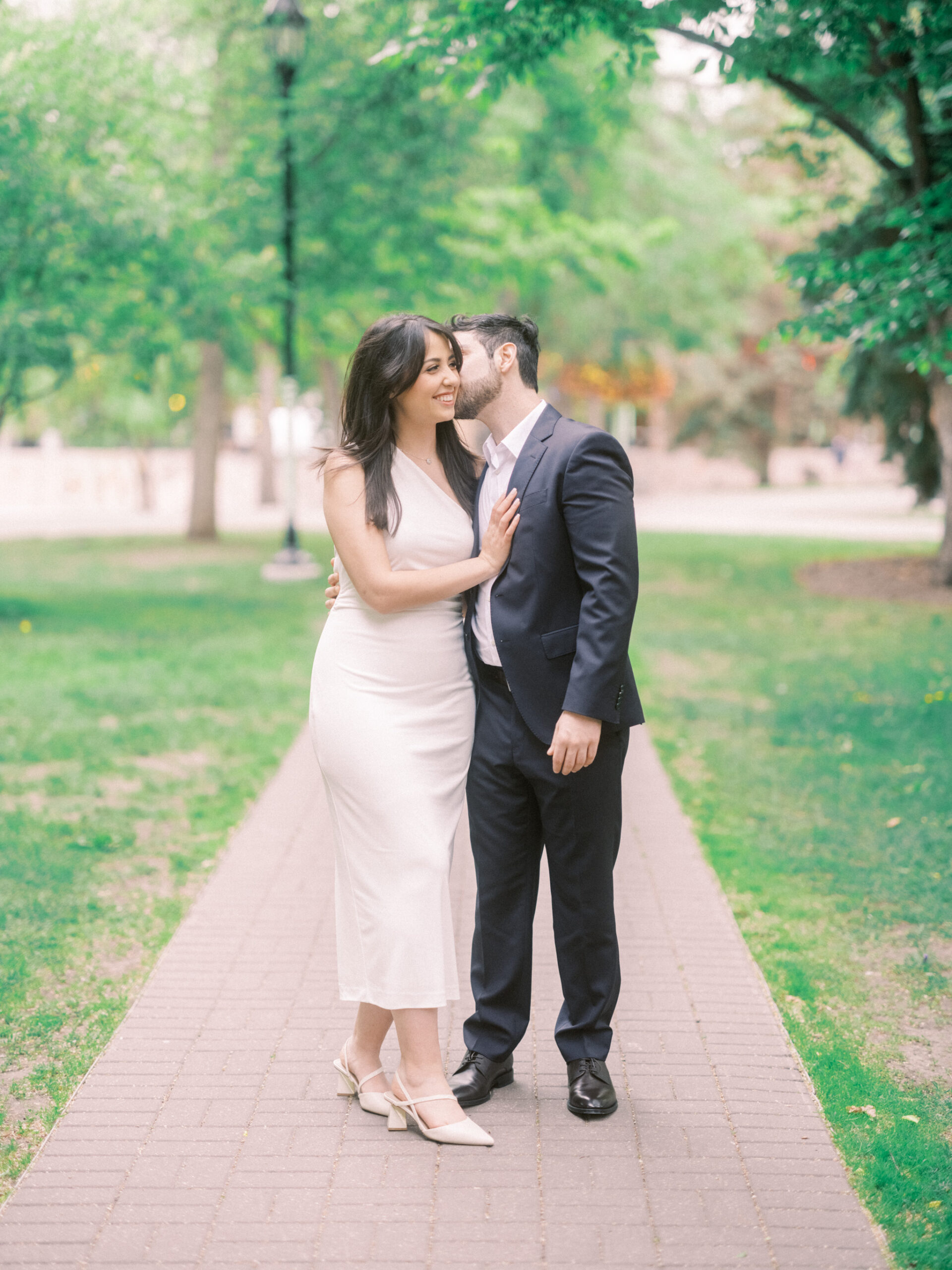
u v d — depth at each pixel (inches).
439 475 116.6
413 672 114.2
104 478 1333.7
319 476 114.5
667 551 749.9
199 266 469.7
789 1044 132.4
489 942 119.6
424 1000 111.4
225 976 150.3
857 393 636.1
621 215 871.7
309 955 157.3
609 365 1135.0
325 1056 129.2
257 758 263.1
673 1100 120.0
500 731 115.2
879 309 276.8
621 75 526.6
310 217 563.5
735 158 457.7
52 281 442.9
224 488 1382.9
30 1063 129.5
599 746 112.5
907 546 754.8
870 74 307.1
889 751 265.9
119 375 784.3
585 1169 107.4
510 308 941.2
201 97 488.1
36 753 259.9
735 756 263.9
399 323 109.0
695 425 1743.4
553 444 110.2
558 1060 129.5
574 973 117.5
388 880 112.3
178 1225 98.8
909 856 196.1
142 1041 132.1
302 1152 110.2
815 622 460.4
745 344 1611.7
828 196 493.4
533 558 110.2
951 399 516.4
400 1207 101.5
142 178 474.9
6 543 844.0
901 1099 121.3
